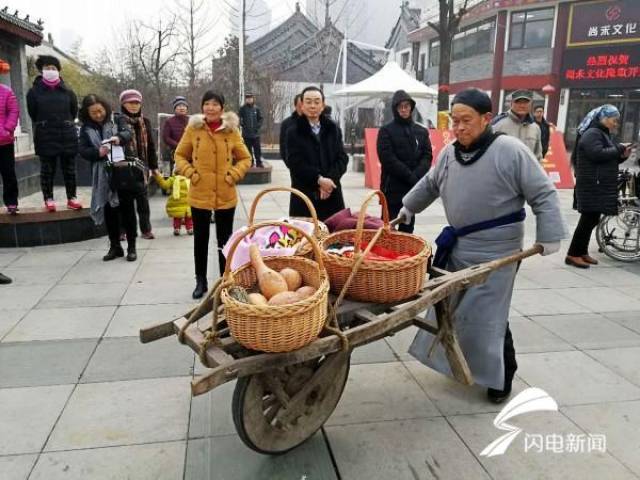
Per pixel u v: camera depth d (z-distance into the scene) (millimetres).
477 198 2559
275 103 23078
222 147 4059
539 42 22828
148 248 5809
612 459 2377
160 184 6258
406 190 4566
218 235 4312
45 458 2322
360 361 3248
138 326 3699
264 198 9281
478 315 2648
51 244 5906
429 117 19344
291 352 1871
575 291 4562
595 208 5062
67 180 5992
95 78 21344
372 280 2158
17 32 8547
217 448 2420
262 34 31391
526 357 3332
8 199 5672
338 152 4070
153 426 2568
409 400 2828
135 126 5797
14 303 4109
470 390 2930
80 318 3830
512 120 5555
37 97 5645
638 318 3980
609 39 21047
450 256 2750
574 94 22500
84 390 2865
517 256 2430
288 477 2238
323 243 2453
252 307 1754
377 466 2318
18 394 2811
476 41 25547
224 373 1759
